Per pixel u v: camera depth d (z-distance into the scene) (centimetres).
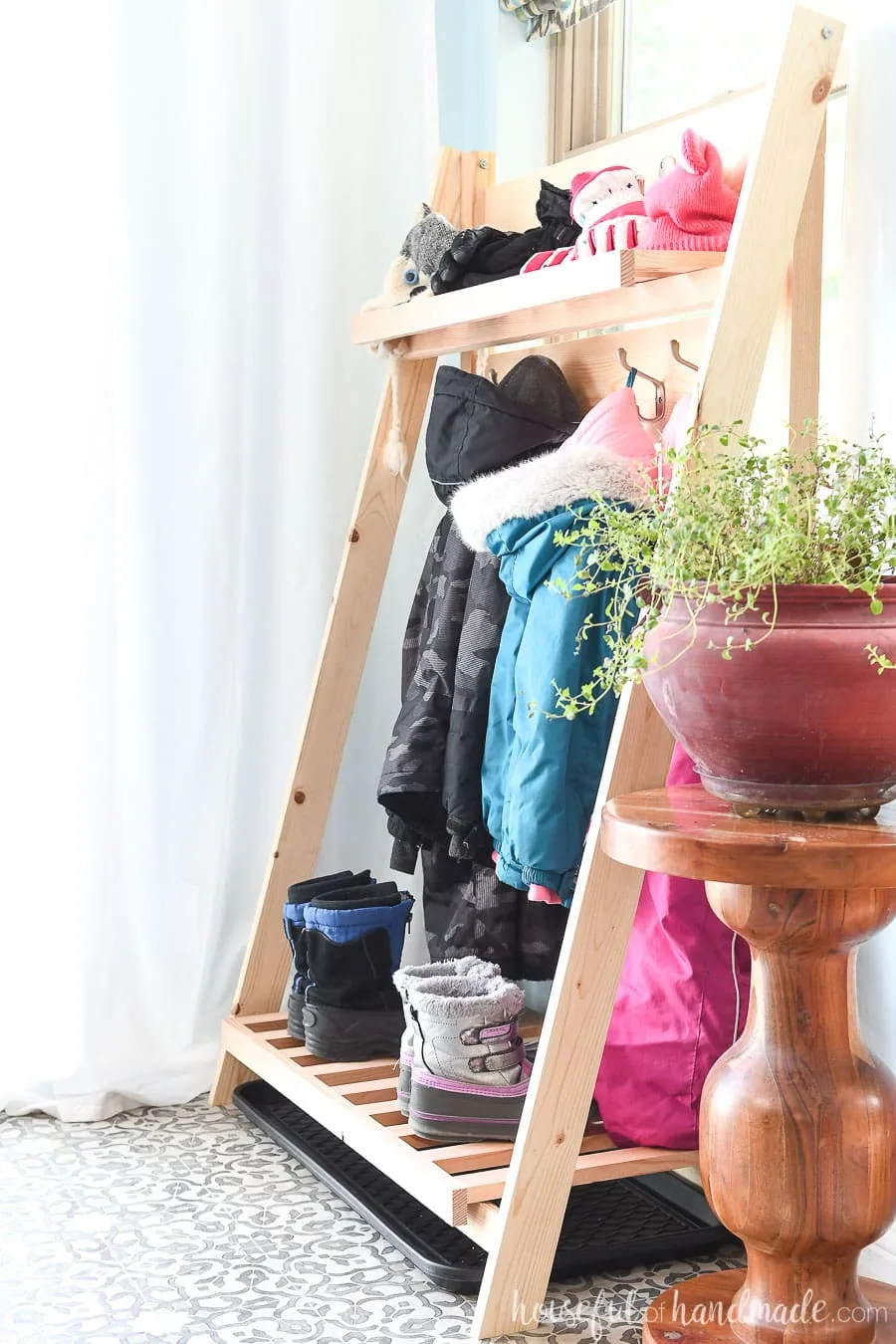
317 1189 184
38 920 210
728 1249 164
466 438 187
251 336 226
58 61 207
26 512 209
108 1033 214
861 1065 123
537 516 158
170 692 218
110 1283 157
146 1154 196
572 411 196
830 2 161
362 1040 194
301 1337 145
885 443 154
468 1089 162
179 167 215
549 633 155
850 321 158
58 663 209
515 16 246
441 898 211
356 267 233
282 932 220
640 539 128
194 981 222
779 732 113
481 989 173
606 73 236
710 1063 157
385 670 242
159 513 216
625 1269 159
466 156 224
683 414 165
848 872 106
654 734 145
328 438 230
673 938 158
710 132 178
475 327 198
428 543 245
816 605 111
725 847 108
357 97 231
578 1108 147
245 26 220
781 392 161
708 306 161
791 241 148
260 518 228
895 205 152
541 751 155
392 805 195
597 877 145
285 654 230
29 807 209
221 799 222
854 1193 120
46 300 208
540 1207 146
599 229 166
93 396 208
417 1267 161
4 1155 195
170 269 214
